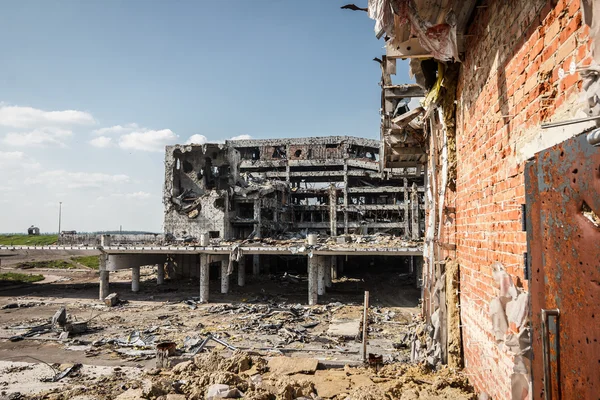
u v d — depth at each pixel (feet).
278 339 68.39
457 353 23.70
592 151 7.76
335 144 214.28
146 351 59.41
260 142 219.61
